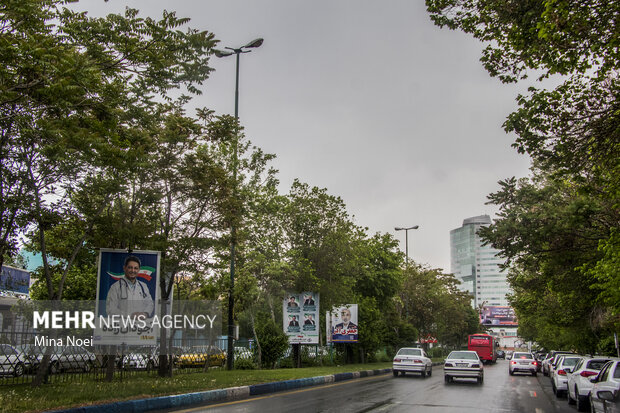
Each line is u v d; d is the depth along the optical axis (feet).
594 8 29.37
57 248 56.03
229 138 55.77
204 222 59.77
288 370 79.20
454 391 62.90
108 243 52.90
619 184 36.70
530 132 37.22
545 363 121.29
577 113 35.47
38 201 44.68
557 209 47.47
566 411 47.11
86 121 32.68
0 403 32.17
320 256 92.48
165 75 36.88
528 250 50.55
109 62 34.96
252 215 74.18
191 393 43.29
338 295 96.73
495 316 438.81
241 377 59.72
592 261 52.42
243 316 125.59
